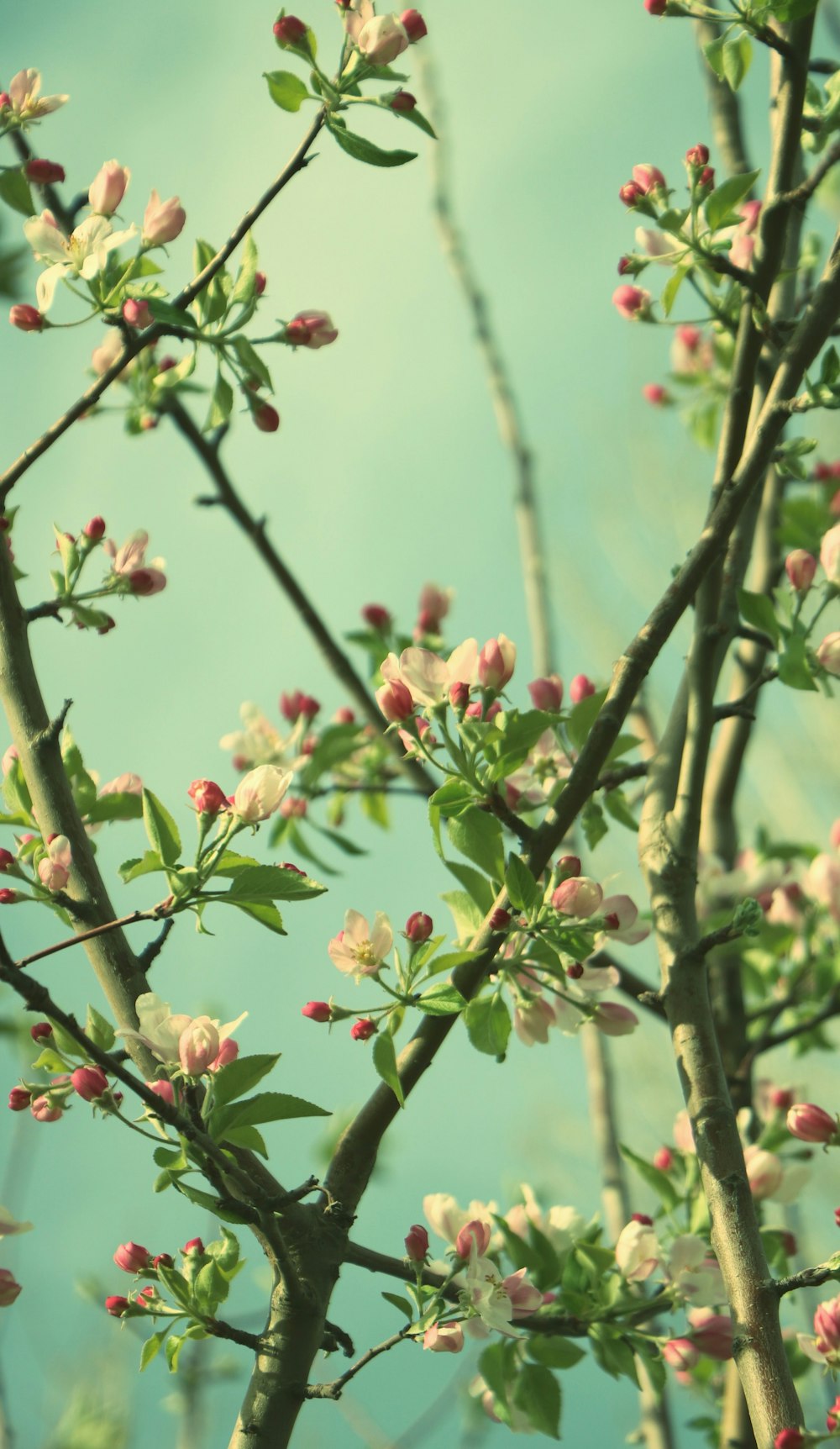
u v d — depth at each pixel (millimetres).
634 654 2957
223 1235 2941
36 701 2969
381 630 3311
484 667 2951
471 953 2932
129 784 3033
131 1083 2871
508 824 2947
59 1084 2967
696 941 2998
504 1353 3043
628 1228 3055
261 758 3344
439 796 2945
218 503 3316
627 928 3004
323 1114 2895
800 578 3043
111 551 3033
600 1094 3289
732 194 3025
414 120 2975
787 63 3016
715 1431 3158
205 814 2916
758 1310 2887
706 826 3250
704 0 3166
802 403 2980
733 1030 3211
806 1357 3107
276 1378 2900
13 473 2984
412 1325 2924
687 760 3033
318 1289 2918
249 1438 2891
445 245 3510
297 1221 2924
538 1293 2982
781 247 3033
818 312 2998
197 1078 2889
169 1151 2898
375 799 3344
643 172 3049
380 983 2934
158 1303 2926
